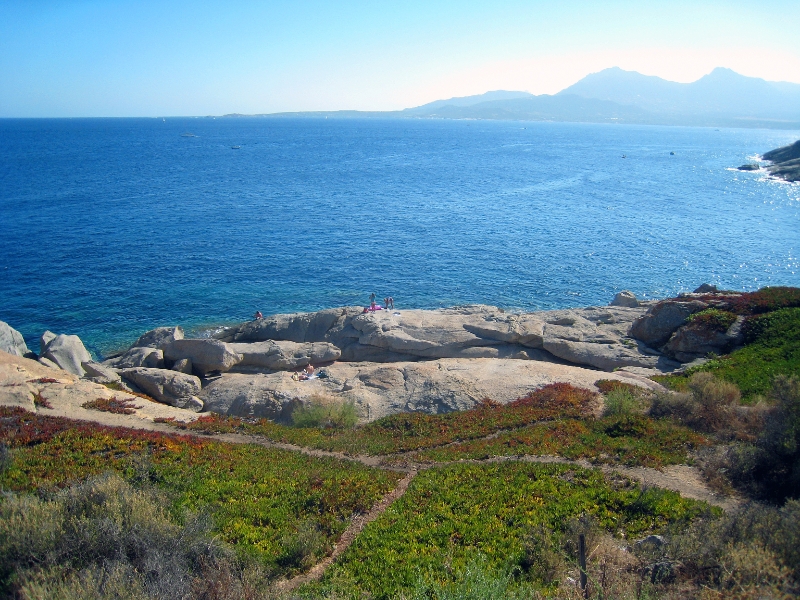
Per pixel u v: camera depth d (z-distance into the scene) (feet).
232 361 138.00
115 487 55.01
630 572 47.83
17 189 404.57
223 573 45.11
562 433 85.05
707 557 46.11
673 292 209.97
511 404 102.06
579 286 217.97
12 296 200.85
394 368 123.34
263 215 340.59
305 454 82.89
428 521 60.34
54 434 80.38
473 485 68.80
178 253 256.11
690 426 85.61
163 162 618.44
